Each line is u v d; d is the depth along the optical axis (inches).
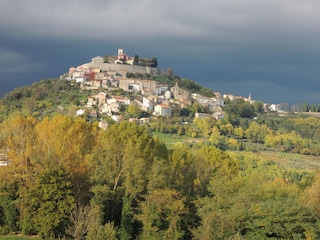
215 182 4475.9
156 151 5068.9
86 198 4453.7
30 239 4183.1
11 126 5034.5
